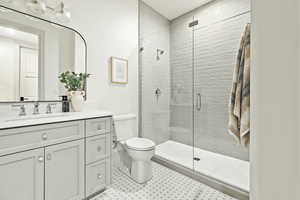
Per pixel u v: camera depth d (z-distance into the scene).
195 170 2.08
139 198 1.66
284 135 0.19
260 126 0.21
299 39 0.17
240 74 1.45
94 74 2.18
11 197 1.13
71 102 1.88
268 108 0.20
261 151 0.21
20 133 1.17
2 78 1.53
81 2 2.04
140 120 2.78
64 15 1.79
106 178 1.74
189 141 2.79
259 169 0.21
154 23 2.98
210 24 2.59
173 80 3.06
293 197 0.18
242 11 2.30
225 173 1.98
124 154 2.29
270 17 0.20
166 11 3.00
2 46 1.53
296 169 0.18
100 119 1.70
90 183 1.59
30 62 1.68
